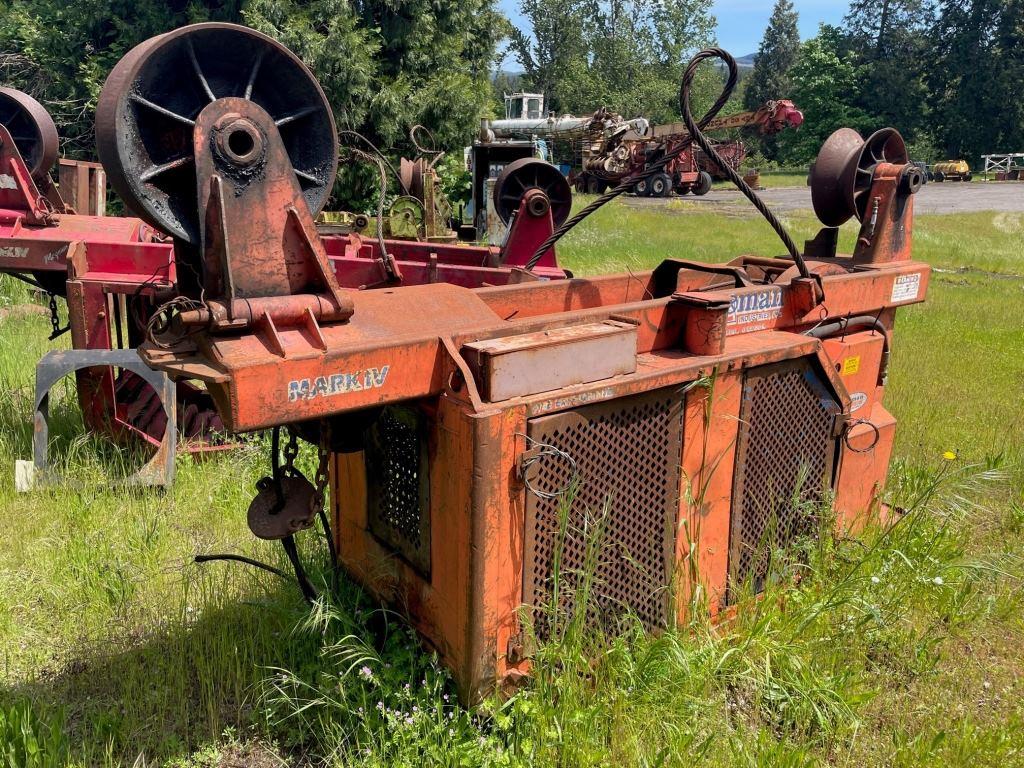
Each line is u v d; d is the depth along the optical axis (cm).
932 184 4388
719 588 352
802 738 307
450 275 602
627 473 304
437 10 1830
